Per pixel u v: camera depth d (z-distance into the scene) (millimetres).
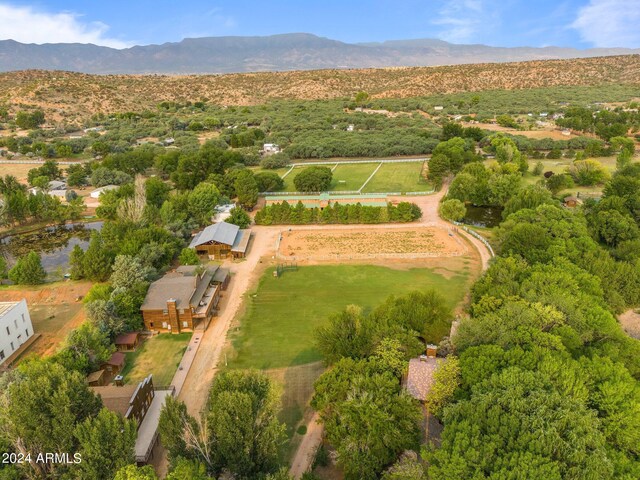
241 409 40875
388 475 39031
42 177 149500
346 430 43469
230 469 39281
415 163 184875
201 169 153375
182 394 56000
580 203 127438
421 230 115062
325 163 189875
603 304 63781
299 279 88438
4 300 80500
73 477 37688
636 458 39844
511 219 98062
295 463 45625
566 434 36875
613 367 45906
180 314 69688
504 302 60000
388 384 46125
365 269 92750
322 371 60344
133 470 35375
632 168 137750
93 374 57219
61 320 74375
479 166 143750
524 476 33094
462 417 40312
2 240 117125
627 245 89000
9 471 37250
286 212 121312
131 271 75250
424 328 58500
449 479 35125
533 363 45812
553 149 185625
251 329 71000
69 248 111625
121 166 168250
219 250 98562
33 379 42906
